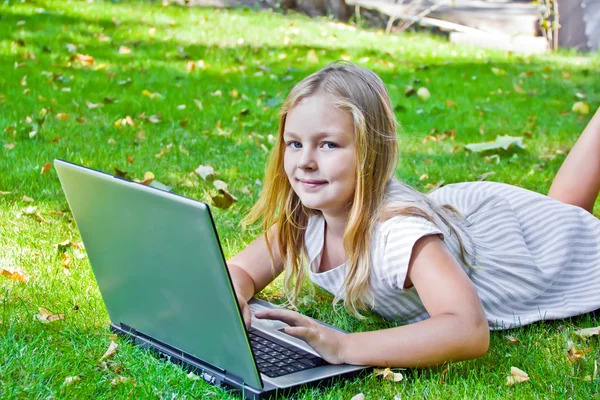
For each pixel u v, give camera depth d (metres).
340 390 2.39
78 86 6.62
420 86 7.70
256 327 2.77
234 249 3.66
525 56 9.55
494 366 2.61
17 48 7.52
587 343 2.82
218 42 8.75
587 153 3.61
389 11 11.32
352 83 2.57
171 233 2.21
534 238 3.27
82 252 3.50
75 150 5.00
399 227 2.58
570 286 3.17
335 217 2.74
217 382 2.40
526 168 5.16
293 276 2.98
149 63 7.64
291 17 10.54
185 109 6.26
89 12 9.12
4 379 2.35
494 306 2.98
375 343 2.50
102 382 2.38
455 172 5.01
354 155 2.56
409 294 2.74
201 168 4.61
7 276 3.16
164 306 2.47
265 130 5.89
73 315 2.90
